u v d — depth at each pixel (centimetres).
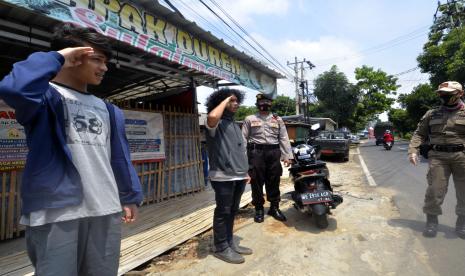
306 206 445
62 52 154
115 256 179
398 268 316
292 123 1864
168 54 474
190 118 696
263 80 830
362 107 3669
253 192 475
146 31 437
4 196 398
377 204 559
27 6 283
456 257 334
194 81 727
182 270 322
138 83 757
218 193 344
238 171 345
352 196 627
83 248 171
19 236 412
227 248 348
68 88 169
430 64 1839
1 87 133
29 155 150
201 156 724
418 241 380
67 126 162
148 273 317
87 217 164
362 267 321
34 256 158
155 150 597
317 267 324
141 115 575
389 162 1260
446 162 382
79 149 164
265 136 470
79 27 166
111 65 542
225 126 348
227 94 355
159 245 374
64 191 154
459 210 391
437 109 398
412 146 424
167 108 717
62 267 153
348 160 1452
